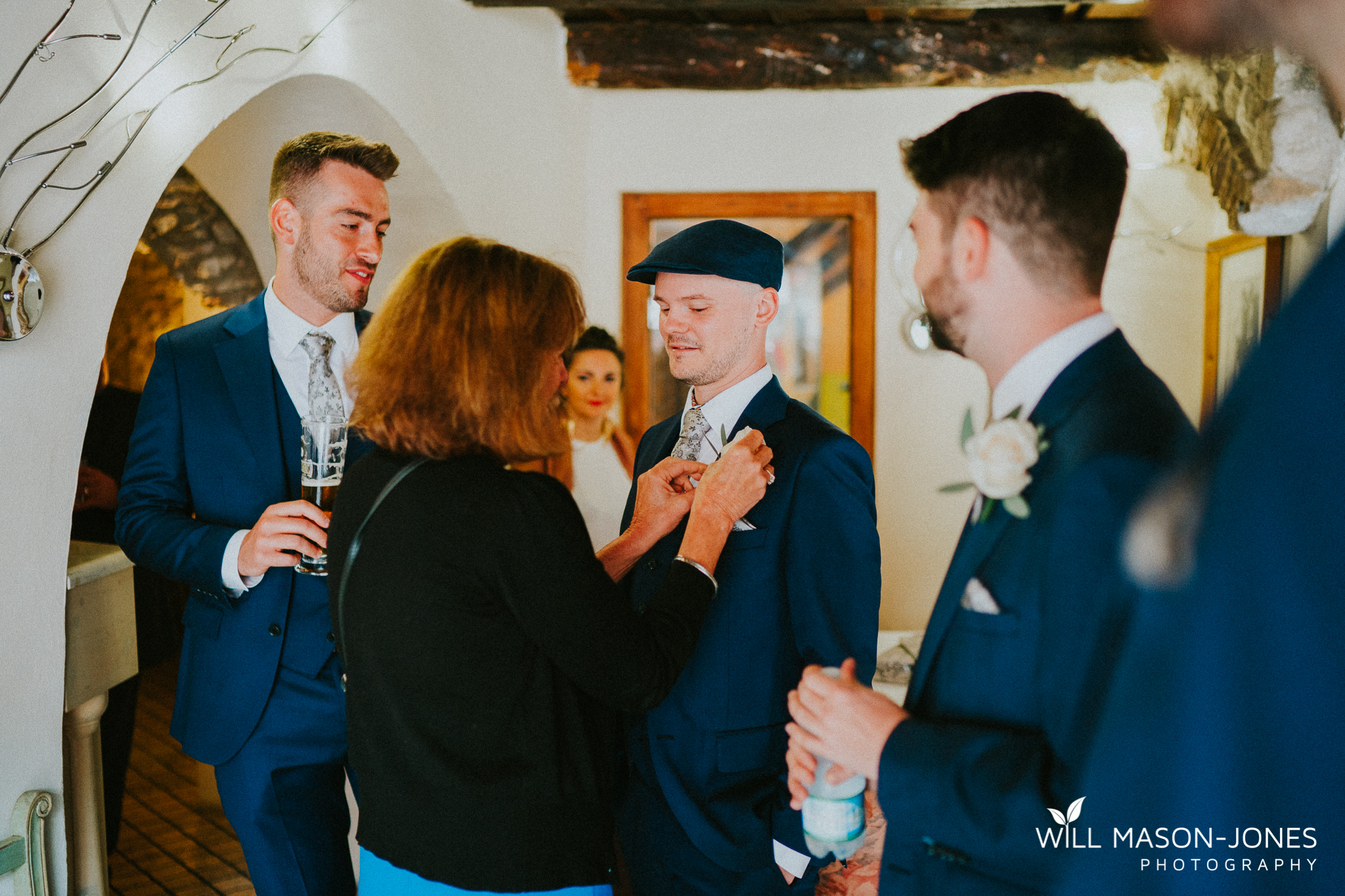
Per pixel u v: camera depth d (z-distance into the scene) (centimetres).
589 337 329
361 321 200
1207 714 49
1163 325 385
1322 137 252
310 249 181
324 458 158
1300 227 268
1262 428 48
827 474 145
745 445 142
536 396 120
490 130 347
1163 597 54
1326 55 52
